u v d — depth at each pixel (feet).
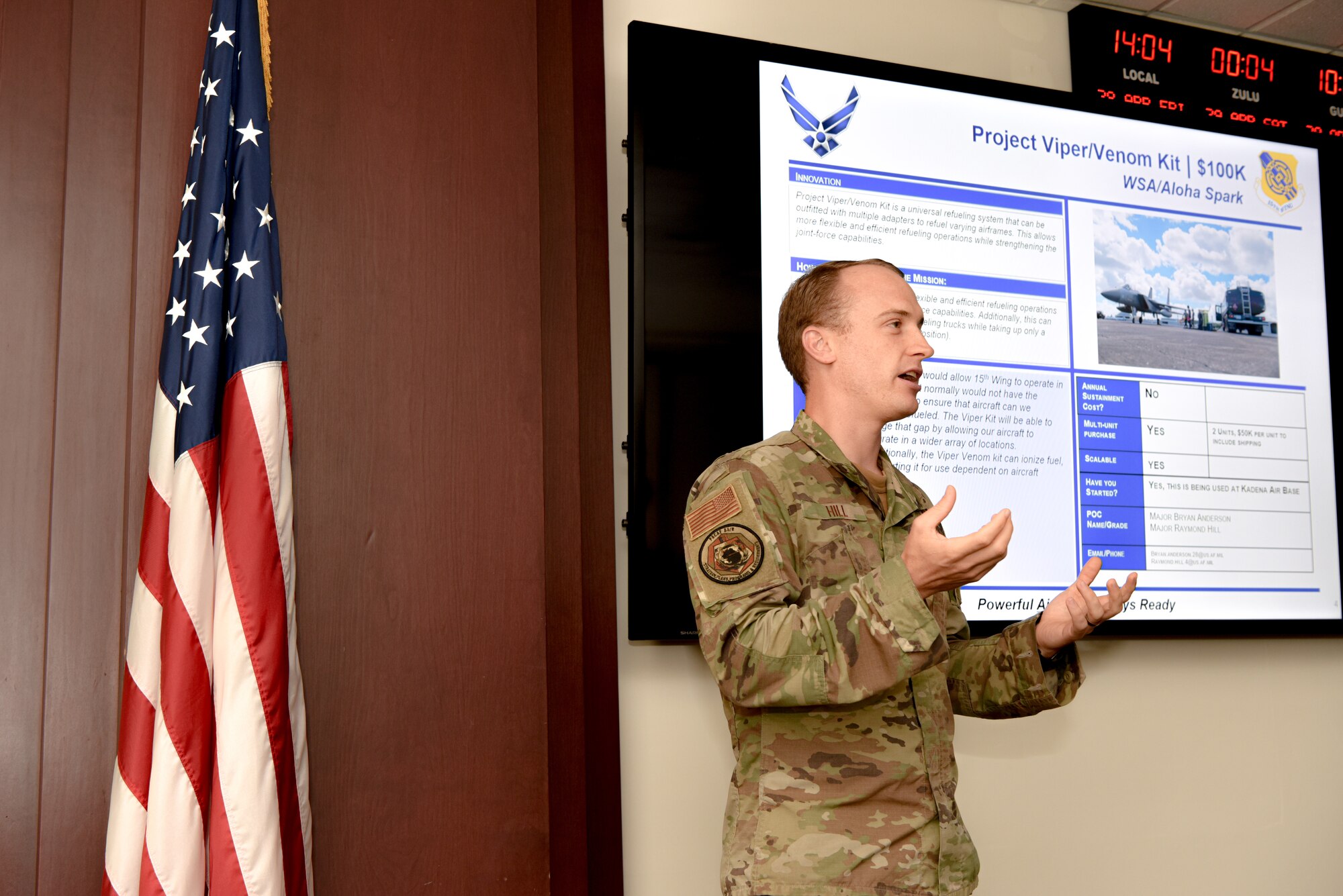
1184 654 7.84
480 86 6.21
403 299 5.89
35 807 5.30
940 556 3.41
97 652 5.41
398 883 5.45
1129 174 7.98
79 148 5.68
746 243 6.89
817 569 4.05
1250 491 7.87
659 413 6.53
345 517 5.64
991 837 7.13
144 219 5.65
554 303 6.37
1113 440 7.59
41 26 5.74
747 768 4.08
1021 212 7.62
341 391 5.73
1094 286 7.73
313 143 5.86
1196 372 7.89
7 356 5.50
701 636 3.85
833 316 4.59
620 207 6.96
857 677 3.44
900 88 7.45
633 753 6.47
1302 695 8.10
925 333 7.29
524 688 5.78
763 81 7.09
